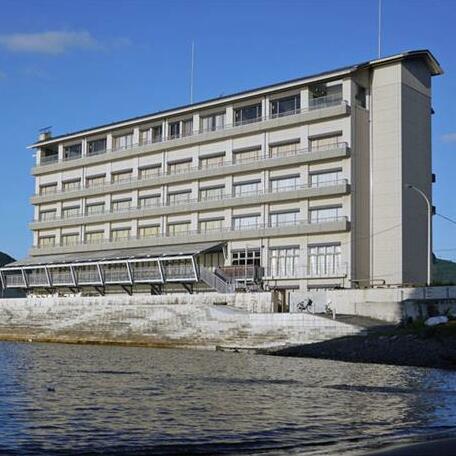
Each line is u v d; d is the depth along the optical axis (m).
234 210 86.44
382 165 77.88
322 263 77.62
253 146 84.81
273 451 18.66
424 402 27.77
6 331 92.50
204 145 90.12
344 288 68.50
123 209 98.44
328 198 77.75
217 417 24.12
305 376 38.53
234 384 34.41
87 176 105.25
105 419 23.61
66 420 23.36
